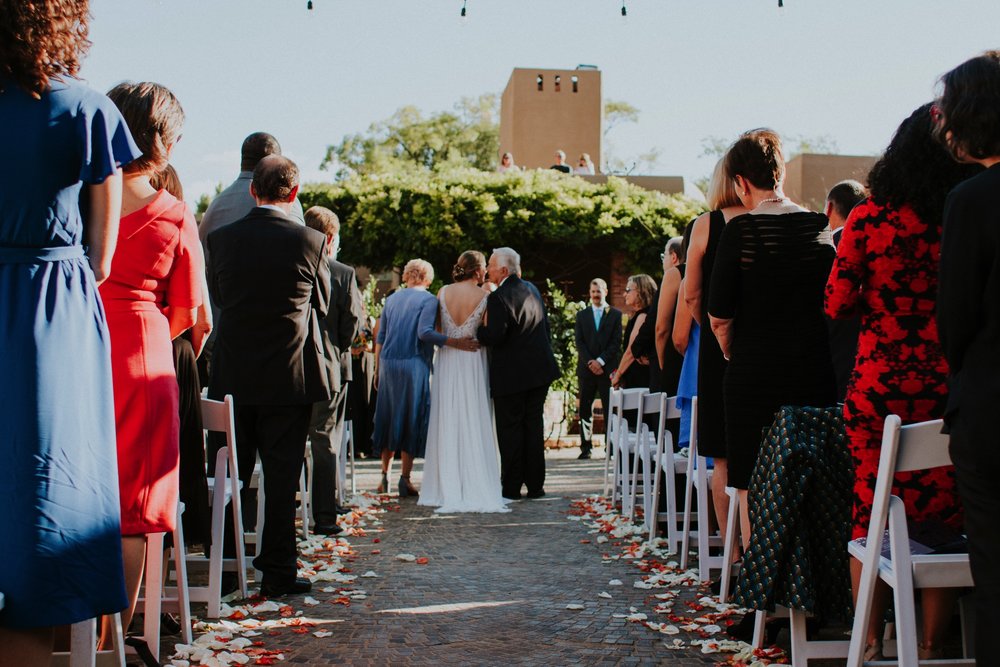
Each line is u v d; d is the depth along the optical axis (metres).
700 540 5.44
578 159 30.80
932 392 3.41
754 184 4.39
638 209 19.39
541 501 9.12
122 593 2.70
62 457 2.56
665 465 6.18
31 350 2.53
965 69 2.65
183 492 4.23
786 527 3.63
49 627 2.62
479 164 59.03
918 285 3.43
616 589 5.48
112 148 2.71
